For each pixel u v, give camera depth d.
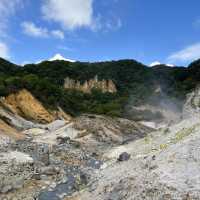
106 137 61.12
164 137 35.22
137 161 25.27
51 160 38.38
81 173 31.00
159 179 19.45
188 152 21.89
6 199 23.64
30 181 28.12
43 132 68.62
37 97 109.75
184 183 18.53
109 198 19.83
